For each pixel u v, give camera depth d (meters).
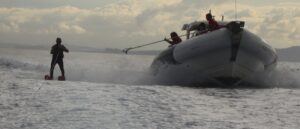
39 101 11.67
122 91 14.31
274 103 12.90
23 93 13.30
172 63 18.12
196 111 10.94
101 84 16.61
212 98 13.80
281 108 11.91
